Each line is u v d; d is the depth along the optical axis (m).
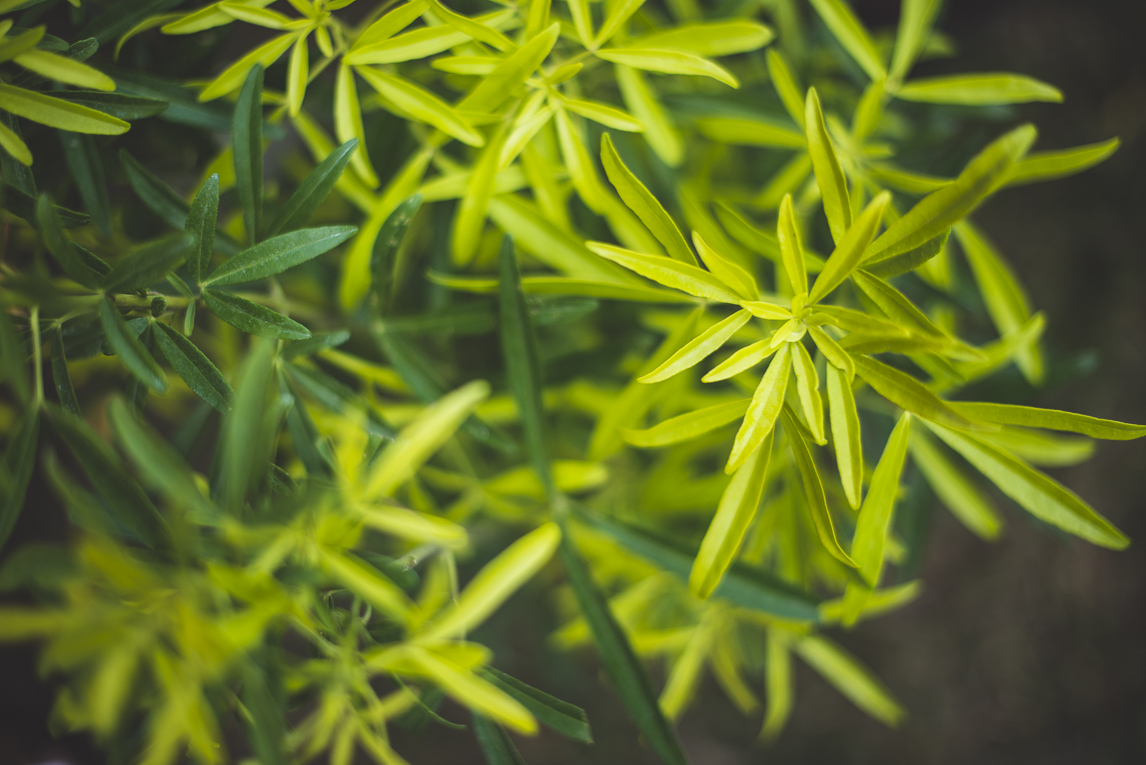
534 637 1.01
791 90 0.53
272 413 0.44
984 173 0.44
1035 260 1.09
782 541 0.54
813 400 0.45
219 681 0.44
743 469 0.47
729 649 0.64
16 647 0.74
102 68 0.51
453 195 0.53
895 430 0.46
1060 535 0.55
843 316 0.45
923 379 0.57
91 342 0.48
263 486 0.46
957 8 1.08
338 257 0.64
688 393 0.56
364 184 0.54
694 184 0.60
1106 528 0.46
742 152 0.73
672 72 0.48
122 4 0.50
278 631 0.45
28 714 0.75
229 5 0.48
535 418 0.52
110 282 0.46
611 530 0.53
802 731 1.20
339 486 0.45
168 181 0.57
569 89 0.55
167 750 0.43
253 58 0.49
